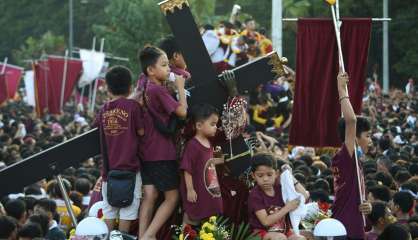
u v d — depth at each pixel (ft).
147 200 61.93
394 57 358.84
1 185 63.46
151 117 61.87
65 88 278.26
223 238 59.16
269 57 63.46
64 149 63.46
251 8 321.32
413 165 102.78
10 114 270.87
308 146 79.36
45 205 81.92
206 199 61.16
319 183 87.71
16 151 138.21
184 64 65.98
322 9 343.05
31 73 328.08
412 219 75.66
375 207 69.67
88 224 60.29
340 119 66.44
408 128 207.62
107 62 333.01
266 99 179.22
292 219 61.36
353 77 77.46
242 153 64.39
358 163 63.87
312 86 78.64
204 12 304.50
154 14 300.81
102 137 62.64
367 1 350.64
